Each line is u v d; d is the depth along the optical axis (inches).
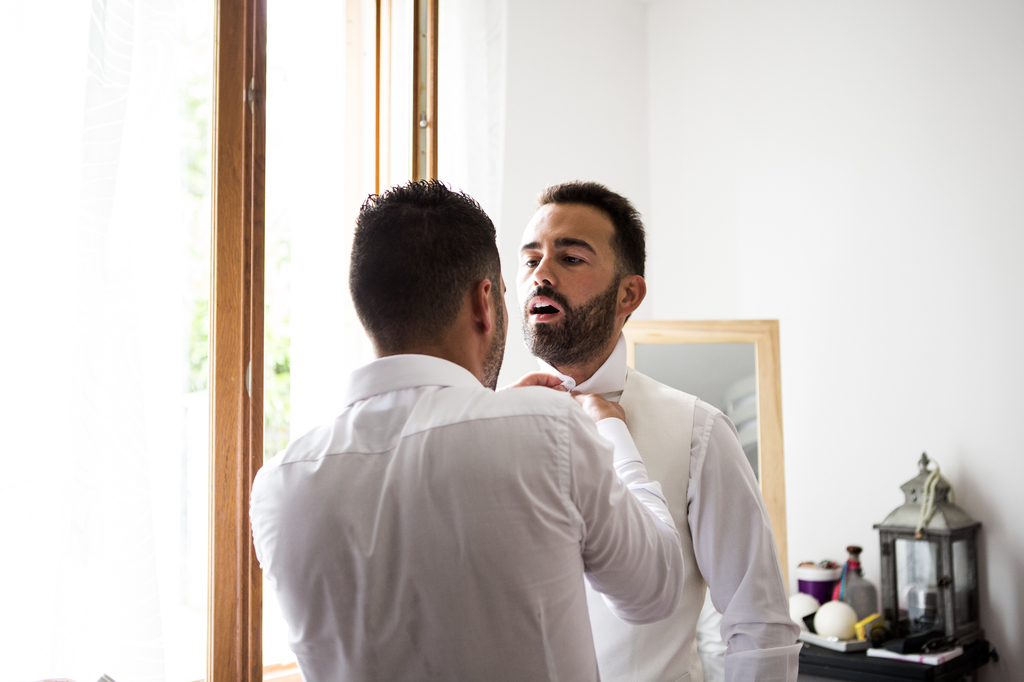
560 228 41.4
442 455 27.6
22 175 57.6
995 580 81.4
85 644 55.5
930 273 88.2
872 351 93.0
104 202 58.5
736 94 108.8
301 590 28.5
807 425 98.7
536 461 27.7
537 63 105.8
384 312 31.2
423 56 78.9
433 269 30.7
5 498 55.4
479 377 32.7
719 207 110.2
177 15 65.4
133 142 61.9
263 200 63.7
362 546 27.6
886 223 92.4
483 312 31.8
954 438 85.4
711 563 40.1
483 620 27.0
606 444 30.1
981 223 84.4
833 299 97.0
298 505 28.6
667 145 117.3
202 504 65.2
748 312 106.1
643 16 120.2
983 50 85.0
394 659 27.6
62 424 57.5
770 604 38.5
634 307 43.9
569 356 42.2
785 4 103.8
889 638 80.2
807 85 101.0
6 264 56.7
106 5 59.9
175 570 63.6
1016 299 81.4
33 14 58.6
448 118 90.4
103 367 58.2
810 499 97.9
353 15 81.9
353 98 81.3
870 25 95.0
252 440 61.7
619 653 40.1
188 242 66.1
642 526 30.7
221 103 62.2
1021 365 80.7
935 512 80.0
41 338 57.4
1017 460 80.5
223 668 59.9
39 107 58.4
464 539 26.8
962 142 86.3
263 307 63.3
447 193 31.9
